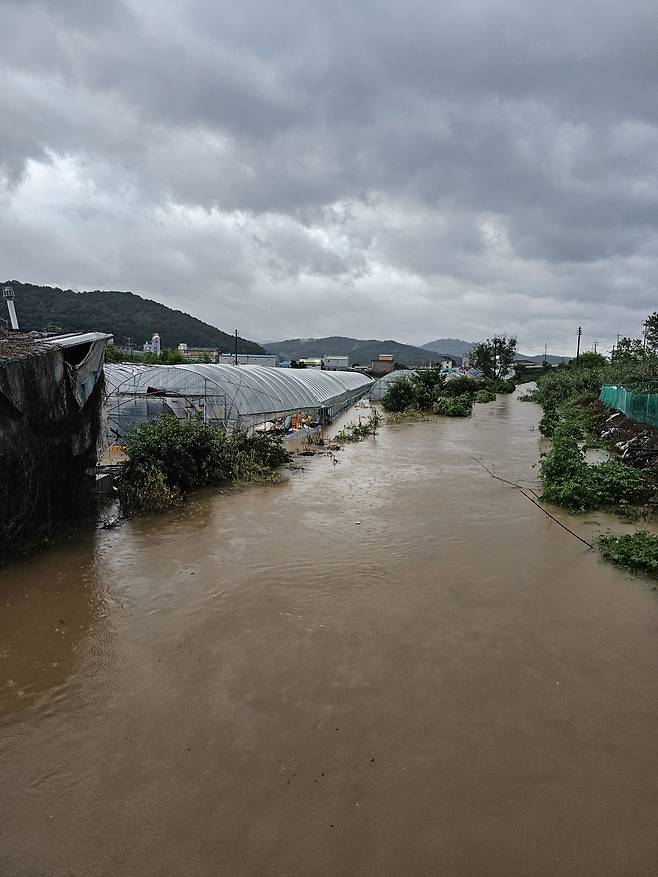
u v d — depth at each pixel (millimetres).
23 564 8547
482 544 9570
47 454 9656
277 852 3670
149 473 12039
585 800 4129
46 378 9555
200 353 75562
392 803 4074
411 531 10242
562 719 5031
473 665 5875
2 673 5707
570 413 30125
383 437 23141
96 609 7090
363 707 5172
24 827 3863
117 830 3842
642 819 3965
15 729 4867
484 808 4047
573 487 11969
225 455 14141
